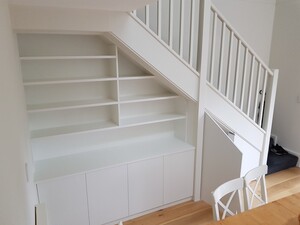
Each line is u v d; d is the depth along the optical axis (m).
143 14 2.74
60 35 2.33
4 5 1.09
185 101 2.84
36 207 1.79
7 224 0.60
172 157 2.67
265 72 2.89
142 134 2.98
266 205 1.59
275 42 3.87
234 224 1.41
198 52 2.51
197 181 2.88
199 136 2.75
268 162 3.48
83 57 2.14
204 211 2.73
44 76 2.34
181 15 2.32
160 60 2.29
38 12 1.76
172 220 2.58
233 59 3.56
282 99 3.88
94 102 2.42
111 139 2.80
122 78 2.40
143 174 2.54
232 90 3.67
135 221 2.56
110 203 2.42
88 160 2.46
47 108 2.16
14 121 1.07
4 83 0.83
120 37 2.07
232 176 2.52
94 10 1.91
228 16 3.40
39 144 2.44
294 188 3.13
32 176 1.96
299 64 3.56
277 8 3.77
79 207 2.27
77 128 2.45
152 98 2.64
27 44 2.22
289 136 3.84
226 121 2.82
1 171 0.60
